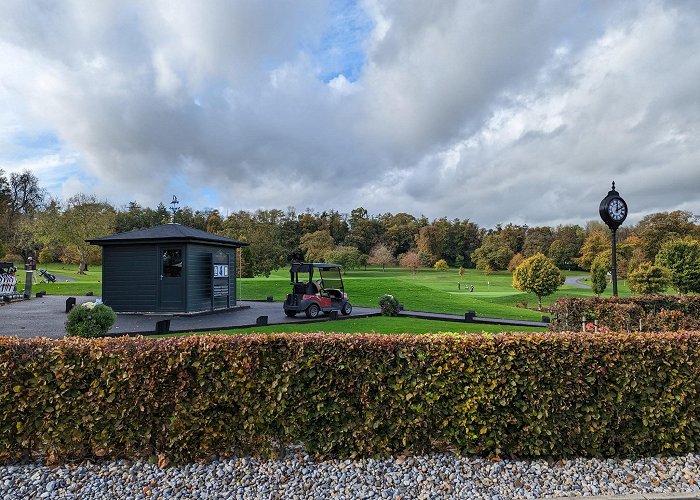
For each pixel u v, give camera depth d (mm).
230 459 3801
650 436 4031
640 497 3297
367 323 13250
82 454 3770
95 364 3791
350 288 23922
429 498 3340
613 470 3785
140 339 4004
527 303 29781
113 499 3271
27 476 3537
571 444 3959
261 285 26297
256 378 3852
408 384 3920
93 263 48281
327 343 3926
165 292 15406
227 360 3850
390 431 3891
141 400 3775
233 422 3838
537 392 3936
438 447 3955
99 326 9133
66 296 21719
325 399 3881
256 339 3914
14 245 48625
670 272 27812
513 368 3957
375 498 3322
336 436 3857
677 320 7609
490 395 3893
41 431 3729
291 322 13234
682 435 4016
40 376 3758
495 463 3822
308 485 3459
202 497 3301
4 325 11828
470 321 14531
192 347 3844
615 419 4004
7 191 62406
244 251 32656
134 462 3730
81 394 3773
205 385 3836
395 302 15625
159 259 15406
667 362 4043
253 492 3373
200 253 16125
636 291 28672
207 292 16484
